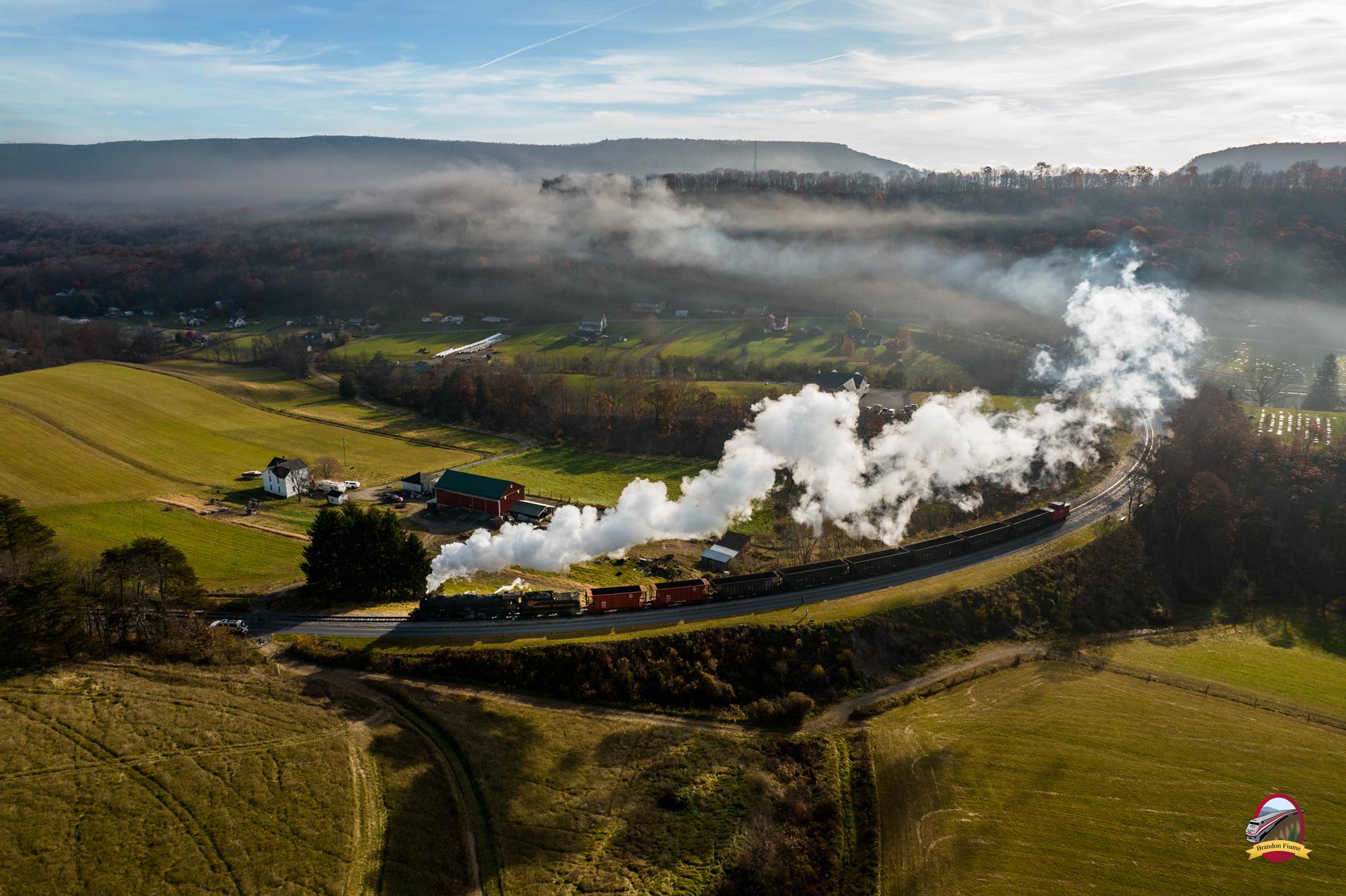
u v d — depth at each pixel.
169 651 75.38
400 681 77.75
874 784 67.44
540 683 79.38
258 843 54.06
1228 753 71.62
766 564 107.00
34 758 59.06
